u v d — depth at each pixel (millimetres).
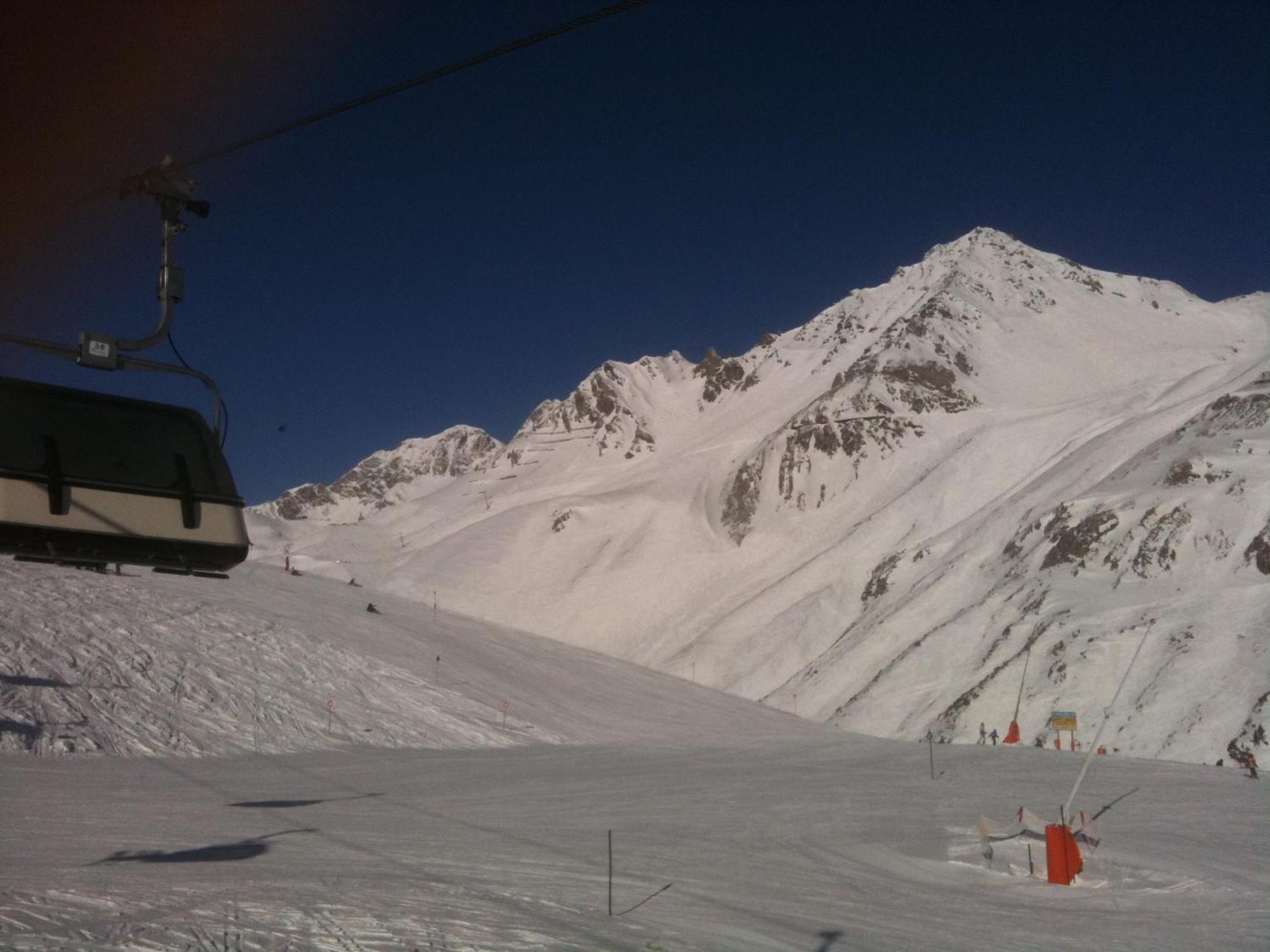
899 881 17172
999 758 41312
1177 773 35688
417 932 10789
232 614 52375
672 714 65312
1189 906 15562
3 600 44500
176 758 34344
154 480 6094
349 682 48875
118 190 6613
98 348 6023
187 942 9750
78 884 12305
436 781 31016
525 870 15852
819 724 76062
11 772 27625
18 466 5652
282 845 17125
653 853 18641
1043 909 15227
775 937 12297
